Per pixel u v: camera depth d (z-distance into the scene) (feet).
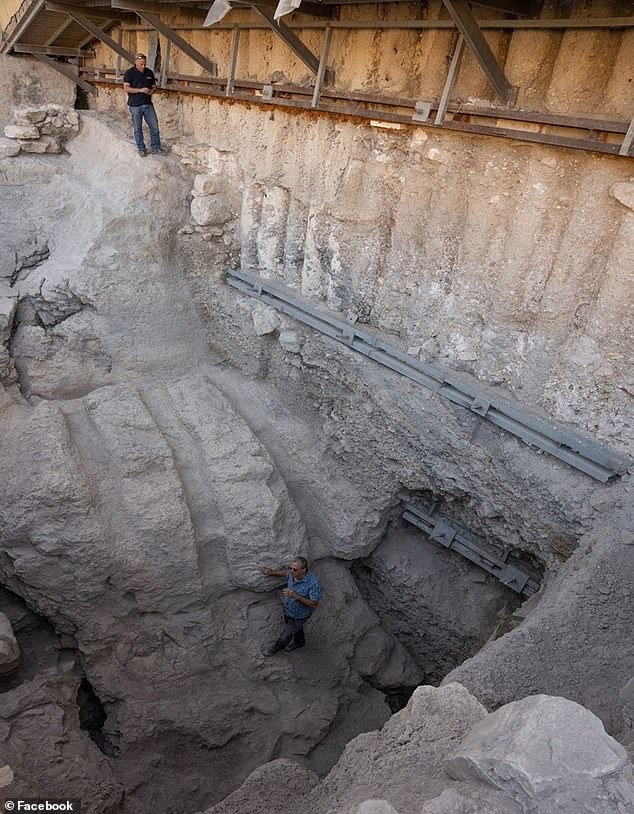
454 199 19.31
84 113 31.71
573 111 15.90
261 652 22.03
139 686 20.89
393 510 24.16
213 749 20.84
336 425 24.32
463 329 19.99
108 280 26.02
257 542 22.02
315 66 21.40
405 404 21.43
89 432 22.85
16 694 18.97
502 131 16.92
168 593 21.25
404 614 24.75
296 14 22.12
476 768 8.57
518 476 19.01
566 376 17.84
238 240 27.81
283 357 25.73
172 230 27.53
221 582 22.30
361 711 23.03
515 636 14.73
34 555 20.39
